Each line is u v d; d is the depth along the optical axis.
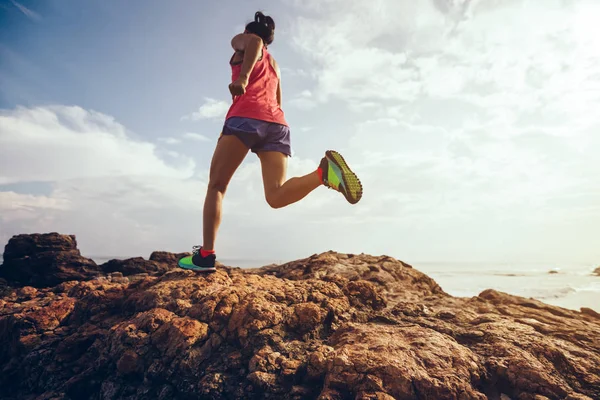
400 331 2.93
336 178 2.65
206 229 3.37
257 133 2.96
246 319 3.02
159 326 3.05
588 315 3.85
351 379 2.39
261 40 2.96
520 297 4.09
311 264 4.80
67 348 3.28
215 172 3.15
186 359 2.82
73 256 8.91
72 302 3.84
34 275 8.38
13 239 9.02
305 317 3.11
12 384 3.32
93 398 2.97
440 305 3.76
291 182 2.79
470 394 2.31
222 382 2.70
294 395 2.52
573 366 2.49
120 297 3.74
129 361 2.86
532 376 2.39
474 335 2.92
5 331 3.61
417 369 2.41
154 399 2.79
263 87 3.09
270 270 5.10
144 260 8.51
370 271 4.57
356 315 3.35
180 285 3.53
